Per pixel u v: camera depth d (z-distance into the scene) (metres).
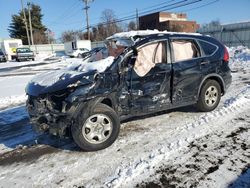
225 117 5.16
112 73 4.18
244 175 3.17
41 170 3.66
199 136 4.36
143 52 4.59
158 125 4.99
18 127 5.68
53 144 4.52
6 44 40.91
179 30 51.69
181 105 5.19
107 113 4.10
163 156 3.74
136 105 4.52
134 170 3.43
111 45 5.36
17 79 14.02
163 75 4.73
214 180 3.11
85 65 4.54
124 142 4.32
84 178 3.36
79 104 3.90
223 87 5.71
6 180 3.47
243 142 4.05
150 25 58.06
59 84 3.98
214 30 32.12
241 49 19.19
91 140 4.05
